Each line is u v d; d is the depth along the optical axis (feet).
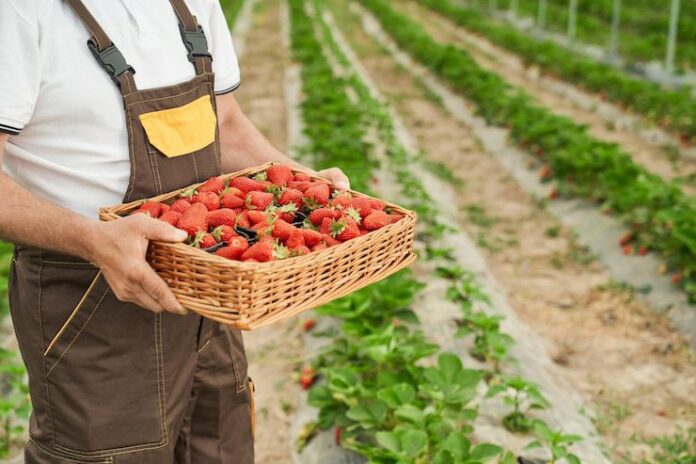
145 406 7.88
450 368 13.00
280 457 13.79
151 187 7.63
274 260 6.83
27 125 7.15
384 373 13.26
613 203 25.14
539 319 19.52
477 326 16.55
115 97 7.25
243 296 6.48
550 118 32.94
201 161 8.07
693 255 20.15
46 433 7.95
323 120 32.65
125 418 7.81
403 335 15.71
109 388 7.71
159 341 7.75
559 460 12.74
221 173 9.12
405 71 54.13
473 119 39.93
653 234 22.53
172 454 8.29
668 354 17.75
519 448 13.03
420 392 13.15
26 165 7.38
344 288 7.41
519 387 12.97
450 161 33.71
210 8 8.45
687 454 13.84
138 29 7.44
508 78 53.21
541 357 17.04
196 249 6.61
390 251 7.95
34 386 7.94
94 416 7.70
